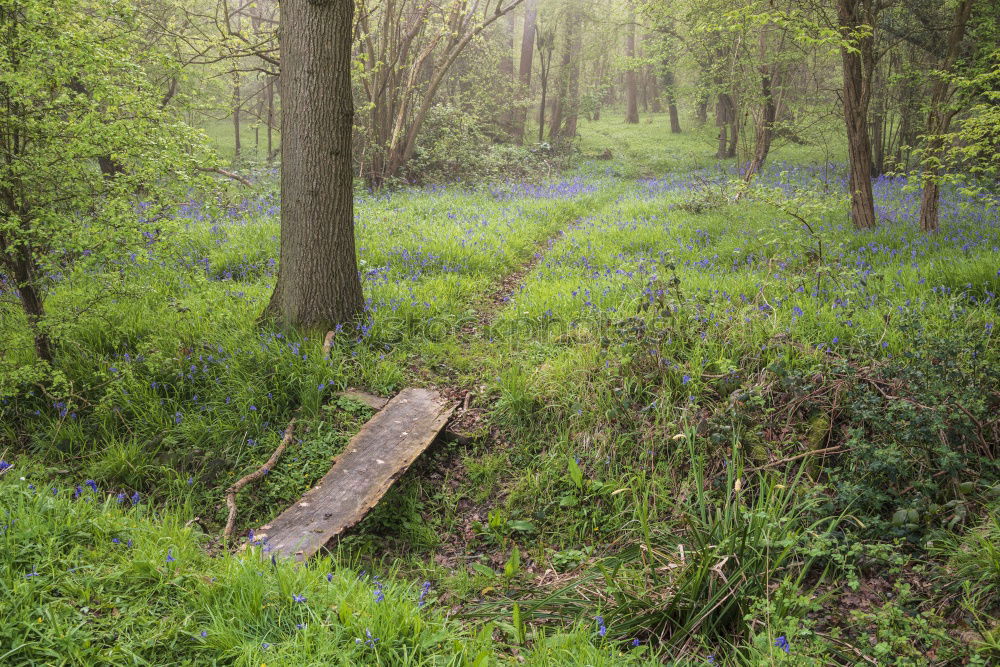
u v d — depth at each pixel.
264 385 6.30
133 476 5.49
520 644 3.47
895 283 7.36
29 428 6.02
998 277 6.93
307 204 7.07
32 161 5.81
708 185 18.27
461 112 25.12
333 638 3.14
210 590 3.41
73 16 5.99
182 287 8.54
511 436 6.09
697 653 3.63
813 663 3.26
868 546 4.12
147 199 6.63
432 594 4.32
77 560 3.50
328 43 6.77
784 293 7.40
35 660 2.87
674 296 7.21
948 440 4.61
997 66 8.55
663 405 5.66
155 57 6.66
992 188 12.12
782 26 11.73
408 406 6.33
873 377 5.22
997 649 3.24
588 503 5.24
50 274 6.19
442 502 5.50
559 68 36.97
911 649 3.42
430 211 15.65
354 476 5.39
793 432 5.12
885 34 17.03
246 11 22.31
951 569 3.84
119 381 6.17
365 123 21.17
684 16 20.14
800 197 9.97
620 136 41.56
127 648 2.98
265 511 5.30
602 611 3.89
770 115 21.30
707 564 3.84
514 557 4.36
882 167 22.11
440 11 20.58
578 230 13.86
